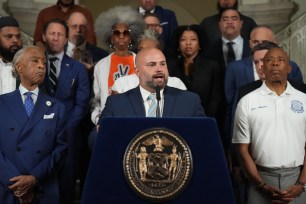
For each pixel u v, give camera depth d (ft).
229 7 36.01
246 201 22.82
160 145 16.11
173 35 29.99
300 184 21.24
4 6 42.83
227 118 27.43
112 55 28.19
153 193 15.92
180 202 16.03
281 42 43.88
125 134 16.21
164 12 36.22
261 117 21.48
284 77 21.71
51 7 36.37
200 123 16.29
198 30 29.73
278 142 21.27
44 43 29.30
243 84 27.17
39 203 21.38
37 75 21.79
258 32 29.63
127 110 19.34
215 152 16.19
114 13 28.78
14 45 27.12
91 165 16.10
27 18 43.80
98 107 27.71
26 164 21.06
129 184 15.93
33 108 21.65
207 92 28.91
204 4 59.57
